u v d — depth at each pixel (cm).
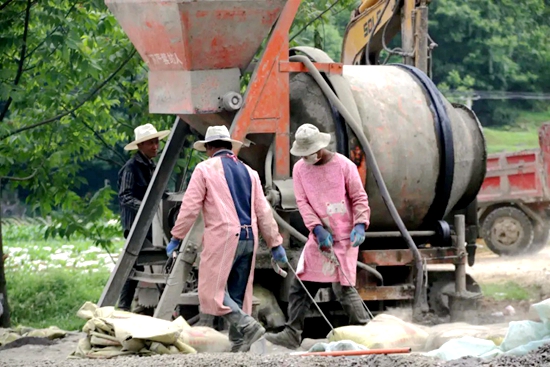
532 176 2939
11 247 3375
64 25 1936
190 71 1503
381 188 1513
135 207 1653
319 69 1539
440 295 1642
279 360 1063
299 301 1392
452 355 1096
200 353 1210
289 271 1502
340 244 1347
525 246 2958
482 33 5919
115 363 1107
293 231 1495
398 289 1527
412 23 1855
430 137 1602
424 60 1839
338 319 1546
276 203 1491
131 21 1524
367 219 1346
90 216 2136
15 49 1992
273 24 1510
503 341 1093
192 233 1409
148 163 1689
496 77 6022
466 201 1719
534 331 1084
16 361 1194
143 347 1222
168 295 1398
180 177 2045
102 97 2123
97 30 2028
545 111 6078
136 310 1681
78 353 1239
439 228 1612
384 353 1105
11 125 2070
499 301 1912
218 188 1251
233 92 1510
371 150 1530
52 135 2116
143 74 2267
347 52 2084
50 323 2042
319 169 1351
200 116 1562
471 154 1683
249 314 1275
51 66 2047
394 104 1600
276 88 1516
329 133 1533
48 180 2147
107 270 2742
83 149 2255
